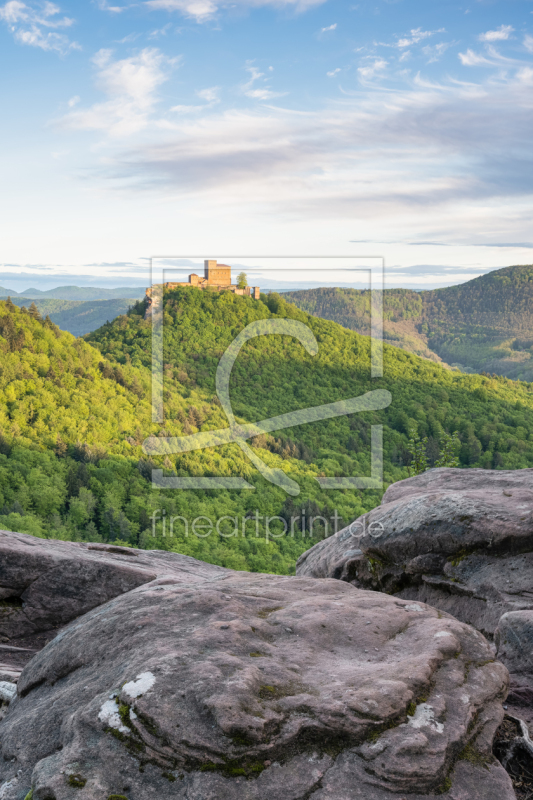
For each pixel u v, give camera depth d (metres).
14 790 2.13
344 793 1.92
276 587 3.76
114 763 2.02
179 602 3.22
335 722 2.11
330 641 2.84
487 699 2.45
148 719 2.11
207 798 1.86
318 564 6.68
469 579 4.70
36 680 2.96
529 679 3.23
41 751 2.29
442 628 2.93
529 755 2.38
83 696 2.48
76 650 2.96
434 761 2.02
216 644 2.62
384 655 2.73
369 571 5.79
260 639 2.78
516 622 3.49
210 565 6.82
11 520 42.34
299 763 2.02
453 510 5.00
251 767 1.99
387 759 2.01
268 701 2.20
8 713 2.91
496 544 4.64
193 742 2.01
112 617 3.17
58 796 1.88
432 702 2.31
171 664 2.40
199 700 2.16
